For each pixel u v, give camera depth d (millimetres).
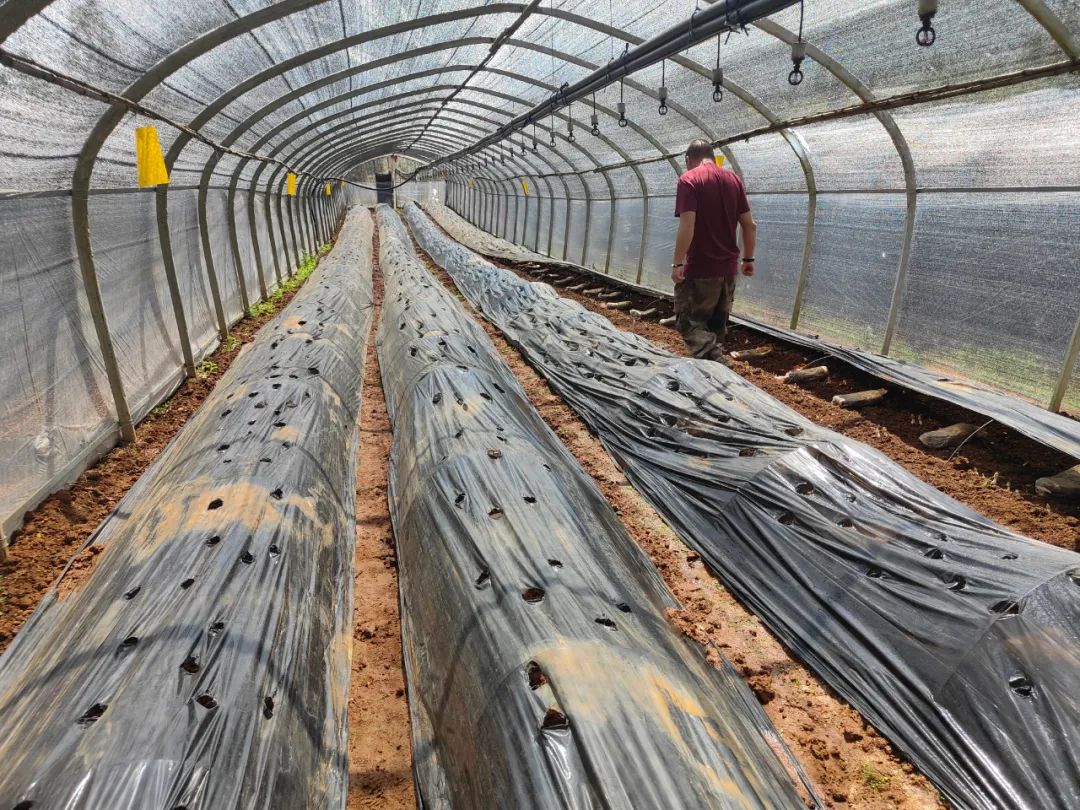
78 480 4555
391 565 3752
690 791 1756
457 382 4996
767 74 5984
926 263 5832
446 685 2496
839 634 2969
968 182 5246
